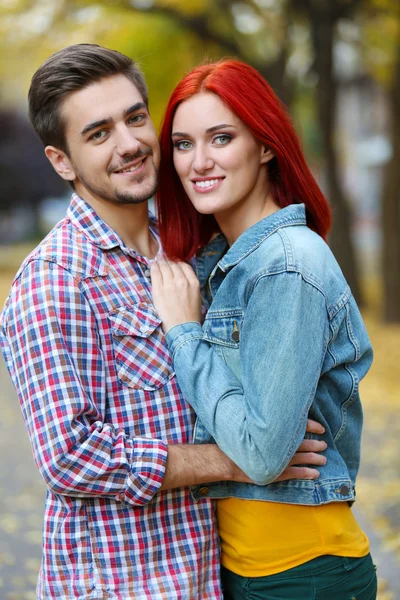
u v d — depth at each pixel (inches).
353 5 415.8
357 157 1138.7
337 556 80.7
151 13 393.4
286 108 87.0
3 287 684.7
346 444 86.6
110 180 83.9
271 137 83.4
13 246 1210.6
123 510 78.4
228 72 82.9
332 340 80.4
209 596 81.1
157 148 87.1
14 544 176.9
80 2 380.8
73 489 74.9
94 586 77.0
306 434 81.4
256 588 80.5
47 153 86.8
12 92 970.1
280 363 73.2
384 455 234.8
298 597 79.6
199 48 434.9
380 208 465.1
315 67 448.1
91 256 80.7
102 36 416.8
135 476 75.1
